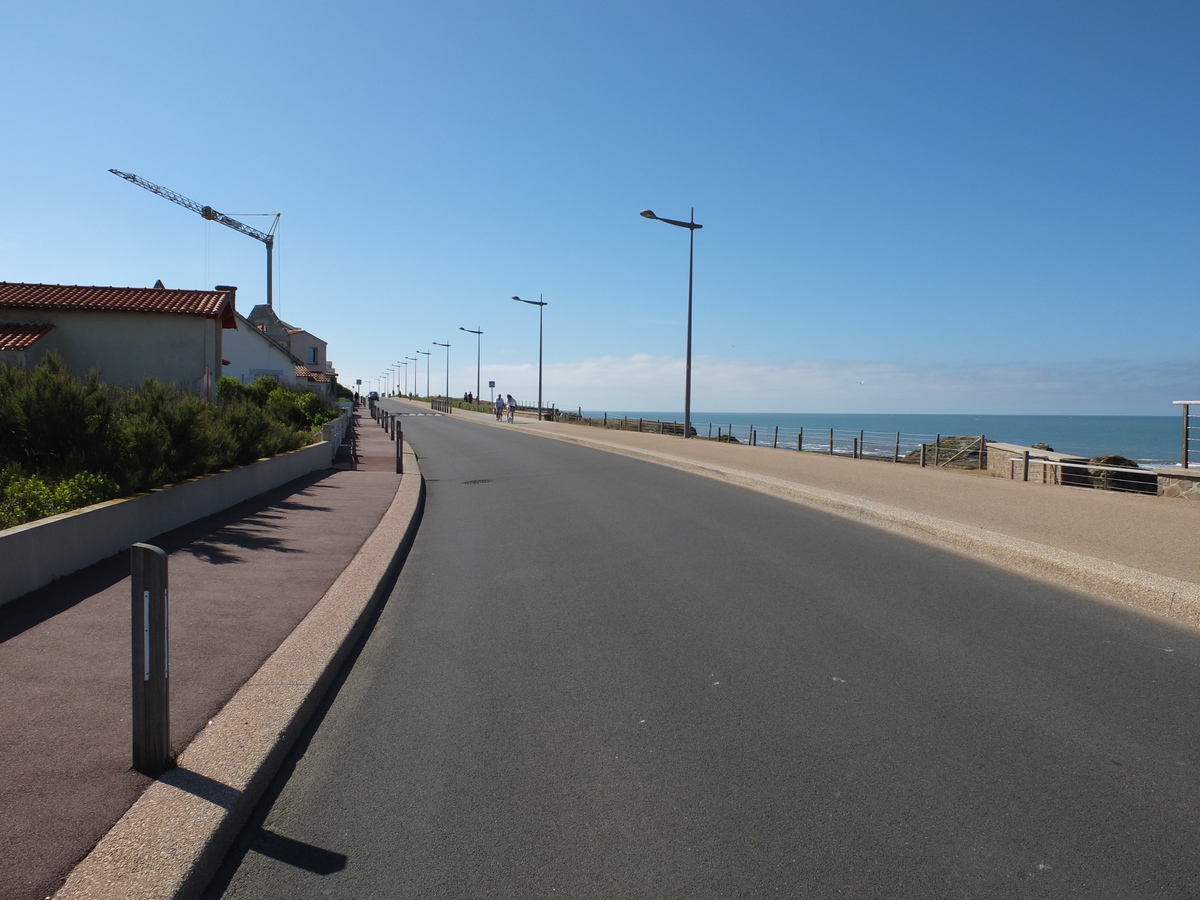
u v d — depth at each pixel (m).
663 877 2.86
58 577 6.65
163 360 22.11
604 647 5.52
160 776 3.34
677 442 29.80
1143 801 3.39
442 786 3.55
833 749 3.89
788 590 7.05
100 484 8.58
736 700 4.54
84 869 2.68
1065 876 2.85
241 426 13.47
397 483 15.32
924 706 4.43
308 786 3.56
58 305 21.48
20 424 9.49
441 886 2.81
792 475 16.25
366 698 4.63
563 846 3.06
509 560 8.61
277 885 2.82
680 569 7.94
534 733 4.11
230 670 4.70
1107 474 16.39
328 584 6.92
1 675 4.48
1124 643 5.54
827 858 2.97
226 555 8.07
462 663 5.24
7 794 3.16
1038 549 8.02
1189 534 9.09
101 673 4.53
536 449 26.61
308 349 80.56
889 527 10.40
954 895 2.74
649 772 3.66
